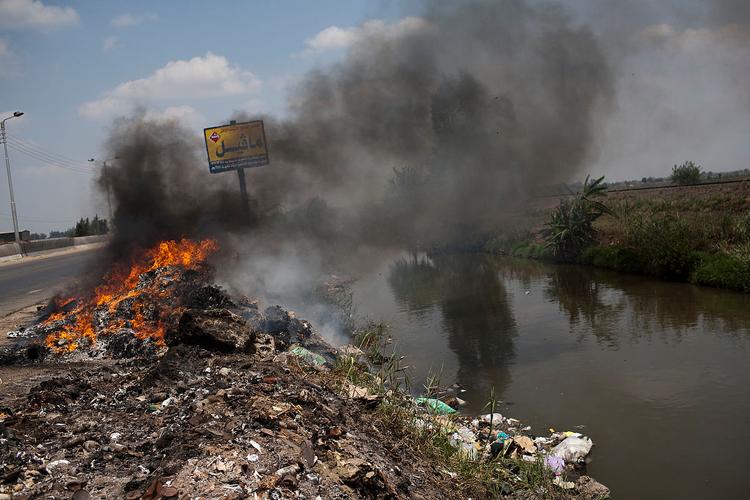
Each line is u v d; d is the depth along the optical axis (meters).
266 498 4.18
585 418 9.09
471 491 6.37
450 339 14.34
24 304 17.12
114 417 5.71
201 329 7.77
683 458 7.66
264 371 6.97
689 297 16.84
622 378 10.67
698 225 21.23
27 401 6.10
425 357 12.86
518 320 15.95
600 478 7.30
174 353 7.34
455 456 7.11
